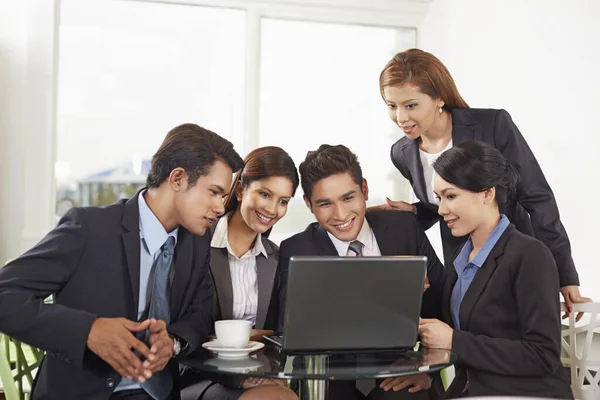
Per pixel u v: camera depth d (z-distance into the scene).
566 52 3.29
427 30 4.51
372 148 4.52
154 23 4.16
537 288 2.00
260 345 2.01
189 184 1.96
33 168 3.90
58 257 1.86
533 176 2.51
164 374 2.03
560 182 3.36
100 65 4.09
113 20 4.10
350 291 1.84
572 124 3.26
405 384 2.21
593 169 3.12
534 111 3.53
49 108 3.92
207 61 4.25
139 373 1.77
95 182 4.09
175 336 1.98
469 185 2.09
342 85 4.47
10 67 3.89
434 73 2.50
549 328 1.98
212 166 1.97
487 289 2.08
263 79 4.36
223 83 4.28
